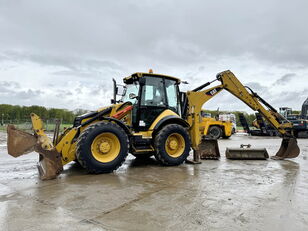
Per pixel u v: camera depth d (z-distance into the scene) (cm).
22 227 204
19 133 367
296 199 285
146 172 440
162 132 496
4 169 459
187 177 399
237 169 477
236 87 637
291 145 623
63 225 208
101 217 227
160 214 235
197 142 559
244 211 245
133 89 537
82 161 401
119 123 454
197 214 236
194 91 598
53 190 315
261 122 1738
